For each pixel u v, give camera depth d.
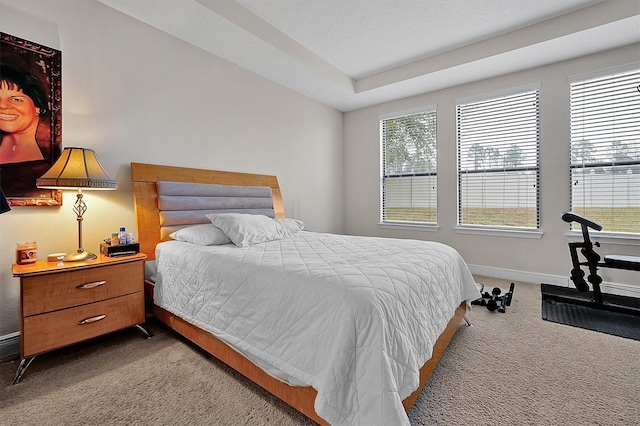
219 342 1.65
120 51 2.35
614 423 1.25
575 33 2.61
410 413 1.31
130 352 1.87
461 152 3.84
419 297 1.40
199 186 2.78
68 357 1.81
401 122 4.37
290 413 1.33
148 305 2.31
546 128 3.24
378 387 1.00
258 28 2.69
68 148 1.86
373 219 4.65
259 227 2.40
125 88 2.38
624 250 2.88
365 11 2.60
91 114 2.20
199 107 2.89
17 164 1.88
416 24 2.80
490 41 3.02
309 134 4.23
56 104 2.03
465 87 3.74
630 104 2.84
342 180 4.94
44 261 1.86
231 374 1.63
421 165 4.20
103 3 2.23
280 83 3.72
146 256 2.14
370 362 1.03
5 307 1.85
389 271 1.42
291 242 2.36
